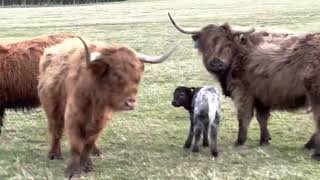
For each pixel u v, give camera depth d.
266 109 10.04
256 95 9.85
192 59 19.47
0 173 8.18
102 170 8.42
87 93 7.56
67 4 73.19
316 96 9.00
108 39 25.20
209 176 8.09
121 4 65.38
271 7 45.56
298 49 9.29
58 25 33.00
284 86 9.43
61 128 8.80
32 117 12.09
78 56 7.84
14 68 9.68
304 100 9.45
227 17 35.78
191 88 9.64
